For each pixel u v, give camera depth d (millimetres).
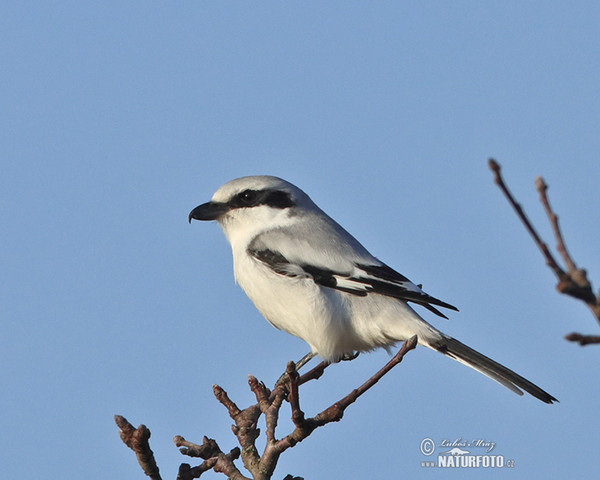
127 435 6555
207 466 7621
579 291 3531
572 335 3518
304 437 7254
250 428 7836
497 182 3668
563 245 3609
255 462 7602
